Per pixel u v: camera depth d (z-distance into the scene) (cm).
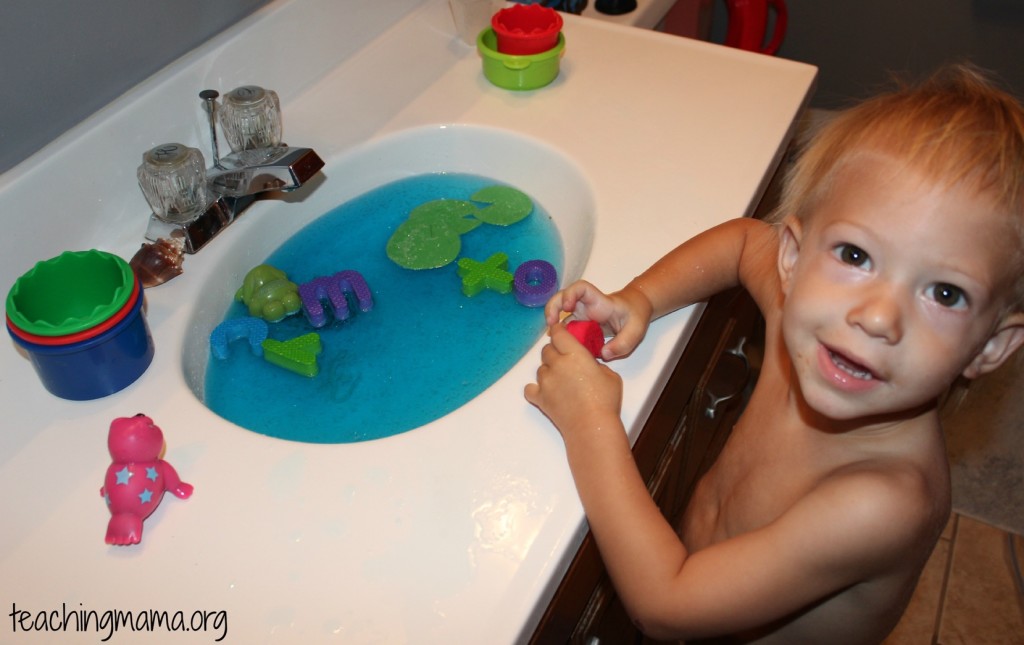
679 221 78
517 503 58
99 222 75
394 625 52
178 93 78
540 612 54
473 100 93
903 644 131
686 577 58
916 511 57
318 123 90
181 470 60
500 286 80
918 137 52
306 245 86
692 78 95
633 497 58
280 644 51
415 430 62
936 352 51
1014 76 180
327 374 74
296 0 88
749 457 75
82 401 65
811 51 197
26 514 58
